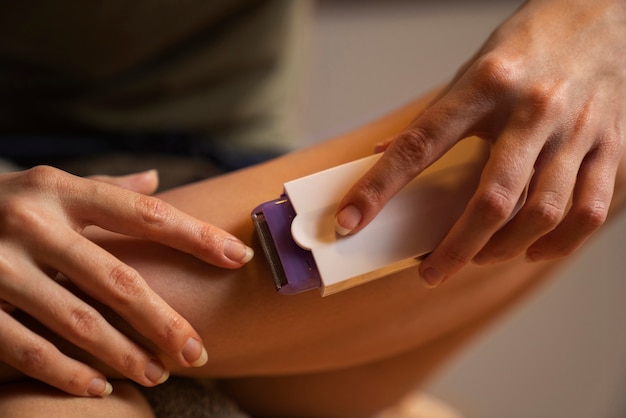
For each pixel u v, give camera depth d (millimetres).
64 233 448
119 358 455
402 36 1189
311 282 468
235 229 500
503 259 473
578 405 999
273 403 669
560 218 457
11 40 655
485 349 1029
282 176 528
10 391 462
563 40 482
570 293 1052
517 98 456
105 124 680
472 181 478
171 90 696
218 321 494
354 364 610
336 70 1166
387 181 450
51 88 674
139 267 486
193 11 674
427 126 450
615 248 1071
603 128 473
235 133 723
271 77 725
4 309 455
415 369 663
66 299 446
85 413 457
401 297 535
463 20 1197
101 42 664
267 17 705
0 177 470
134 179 507
